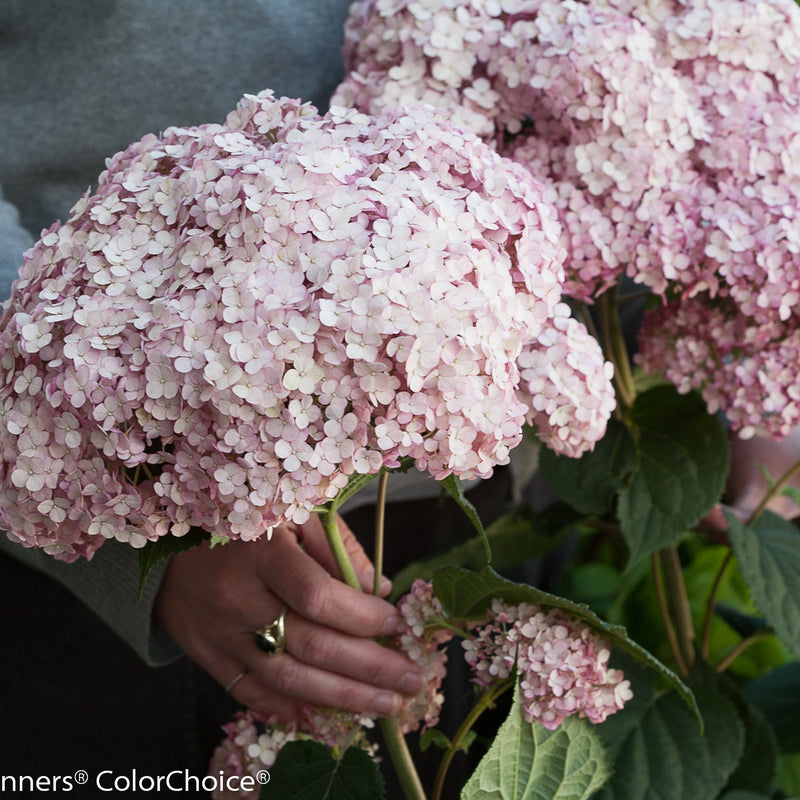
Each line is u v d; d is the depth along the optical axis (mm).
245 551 905
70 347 756
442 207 772
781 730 1128
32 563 1061
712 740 977
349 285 741
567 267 895
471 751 1134
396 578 1072
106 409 752
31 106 1062
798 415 911
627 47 885
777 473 1138
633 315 1201
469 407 754
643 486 982
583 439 870
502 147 929
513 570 1292
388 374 746
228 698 1187
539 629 858
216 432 750
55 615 1171
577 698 852
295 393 744
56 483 767
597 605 1506
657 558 1067
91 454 767
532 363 851
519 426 779
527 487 1307
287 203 761
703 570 1453
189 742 1192
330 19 1089
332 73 1097
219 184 775
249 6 1057
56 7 1045
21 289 805
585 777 895
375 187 773
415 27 913
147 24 1044
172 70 1055
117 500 765
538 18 898
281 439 745
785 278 869
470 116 903
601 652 864
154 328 750
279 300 744
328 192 767
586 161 889
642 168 883
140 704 1186
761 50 907
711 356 937
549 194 893
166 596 965
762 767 1041
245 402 744
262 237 758
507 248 806
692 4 911
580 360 851
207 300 753
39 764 1203
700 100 912
